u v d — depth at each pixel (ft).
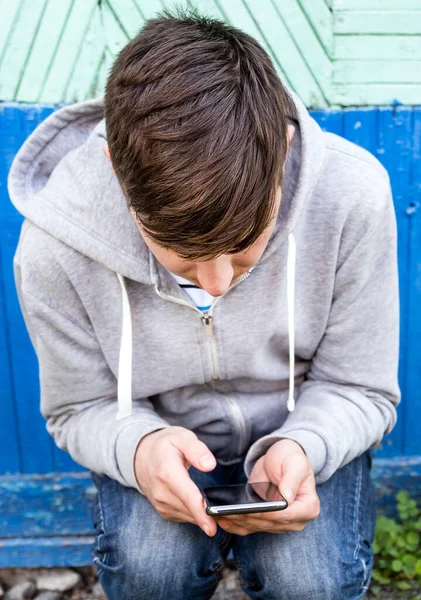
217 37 2.95
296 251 3.92
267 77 2.94
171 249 2.88
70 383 4.27
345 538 3.88
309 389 4.30
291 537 3.86
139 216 2.90
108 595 4.15
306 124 3.66
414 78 5.13
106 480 4.24
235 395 4.43
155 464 3.60
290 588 3.82
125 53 3.02
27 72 5.08
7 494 6.02
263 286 3.93
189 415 4.45
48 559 6.07
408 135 5.25
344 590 3.84
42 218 3.82
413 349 5.74
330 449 3.77
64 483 5.99
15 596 5.94
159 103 2.75
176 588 3.91
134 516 3.95
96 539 4.06
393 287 4.10
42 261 3.88
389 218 3.89
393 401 4.32
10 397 5.80
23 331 5.65
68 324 4.07
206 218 2.67
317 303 4.09
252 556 3.99
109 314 4.07
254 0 4.98
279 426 4.48
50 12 4.98
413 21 5.02
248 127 2.73
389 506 6.07
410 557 5.71
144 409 4.23
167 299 3.90
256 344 4.11
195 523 3.83
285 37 5.05
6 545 6.05
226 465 4.59
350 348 4.15
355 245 3.84
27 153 4.11
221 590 5.84
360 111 5.19
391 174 5.33
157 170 2.69
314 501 3.52
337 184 3.80
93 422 4.17
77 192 3.78
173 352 4.13
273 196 2.83
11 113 5.14
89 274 3.94
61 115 4.09
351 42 5.06
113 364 4.23
